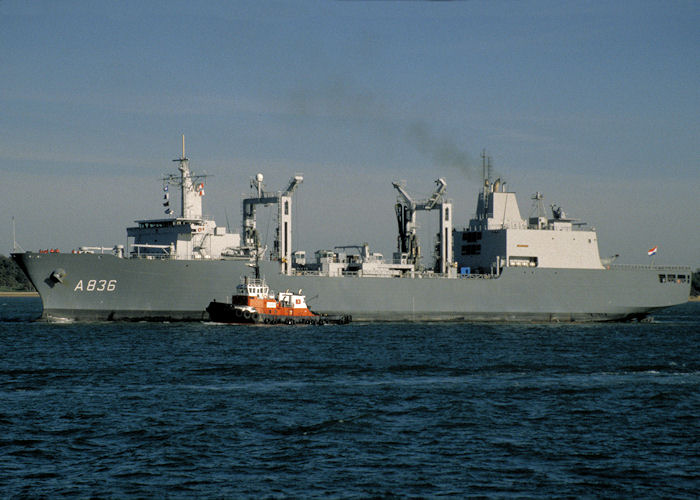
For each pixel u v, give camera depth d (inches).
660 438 3715.6
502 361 6008.9
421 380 5078.7
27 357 5910.4
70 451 3408.0
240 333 7583.7
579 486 3056.1
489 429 3826.3
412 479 3110.2
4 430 3698.3
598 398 4544.8
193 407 4183.1
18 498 2886.3
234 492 2965.1
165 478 3097.9
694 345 7431.1
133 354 6077.8
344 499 2906.0
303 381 4972.9
